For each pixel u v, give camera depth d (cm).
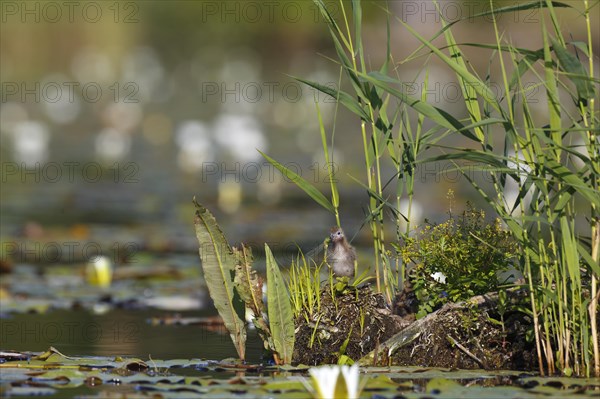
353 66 893
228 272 856
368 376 748
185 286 1338
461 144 2714
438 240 877
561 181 771
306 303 871
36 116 4031
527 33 4222
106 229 1795
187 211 2027
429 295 873
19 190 2350
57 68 5241
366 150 909
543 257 791
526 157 790
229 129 3209
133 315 1141
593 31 3650
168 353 909
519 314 830
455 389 704
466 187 2261
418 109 820
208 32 5850
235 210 2019
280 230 1711
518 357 819
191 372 790
